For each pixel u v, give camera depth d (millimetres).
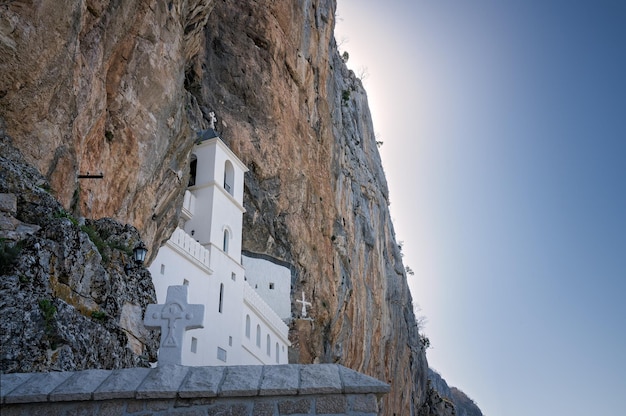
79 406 7973
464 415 136125
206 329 30859
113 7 23141
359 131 73000
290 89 50094
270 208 46031
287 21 50719
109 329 14086
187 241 31188
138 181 25281
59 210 15688
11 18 17703
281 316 43688
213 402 7961
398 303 72562
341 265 53062
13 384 8195
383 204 73688
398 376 69250
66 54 19219
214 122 43906
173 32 27484
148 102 25766
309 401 7922
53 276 13422
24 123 17875
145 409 7918
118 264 16531
